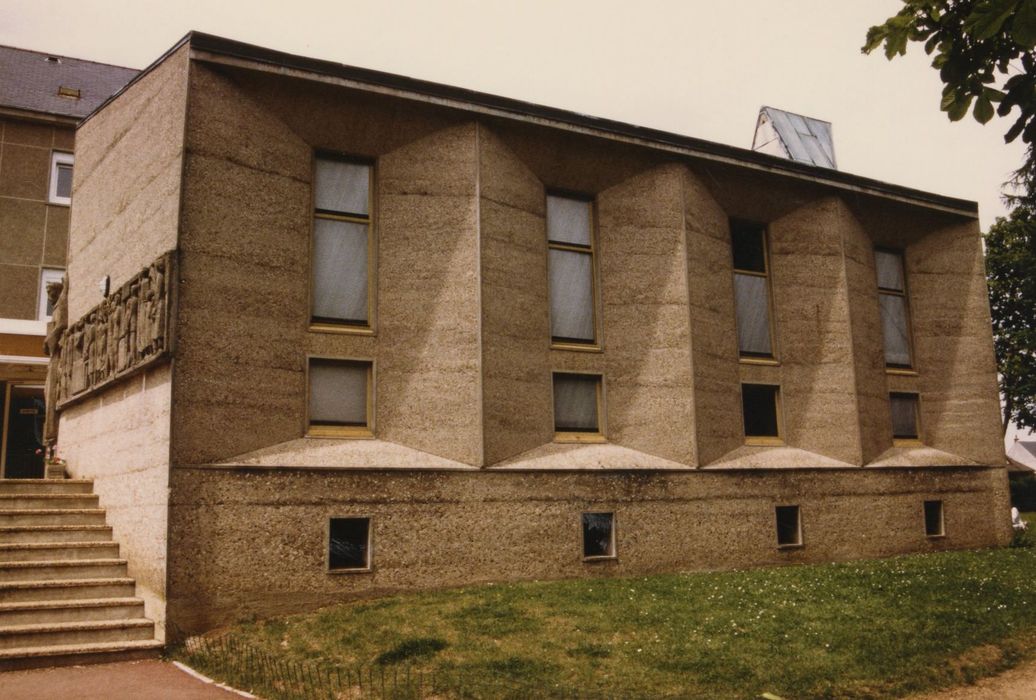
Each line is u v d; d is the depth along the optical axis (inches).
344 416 551.8
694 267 671.1
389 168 586.6
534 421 595.5
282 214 540.4
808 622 455.8
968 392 852.0
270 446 510.6
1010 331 1528.1
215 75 520.7
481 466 554.6
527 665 383.2
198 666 418.6
